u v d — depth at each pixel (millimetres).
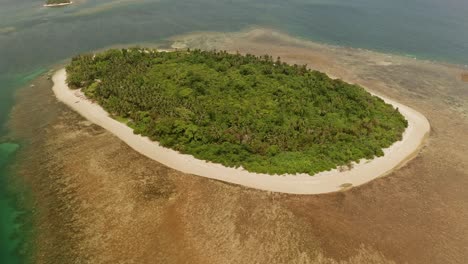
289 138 84750
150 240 62000
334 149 83500
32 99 105812
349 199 71938
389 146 89062
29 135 89625
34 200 70250
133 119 93812
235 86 102562
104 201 69438
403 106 110688
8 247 61375
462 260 61281
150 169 77500
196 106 94250
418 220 68250
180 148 83000
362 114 96250
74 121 94375
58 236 62844
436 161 85312
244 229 64188
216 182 74375
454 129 100062
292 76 111875
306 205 69688
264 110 93625
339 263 59312
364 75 130000
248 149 82062
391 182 77312
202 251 60406
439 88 123250
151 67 115500
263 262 59000
